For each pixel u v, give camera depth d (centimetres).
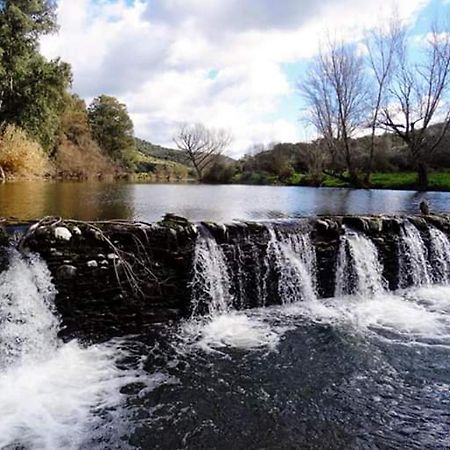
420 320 647
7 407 411
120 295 579
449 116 2561
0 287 495
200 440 367
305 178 3153
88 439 367
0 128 2233
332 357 521
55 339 530
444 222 888
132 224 609
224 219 980
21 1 2523
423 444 361
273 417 399
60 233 538
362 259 774
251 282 687
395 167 3106
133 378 468
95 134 4988
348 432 377
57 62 2572
